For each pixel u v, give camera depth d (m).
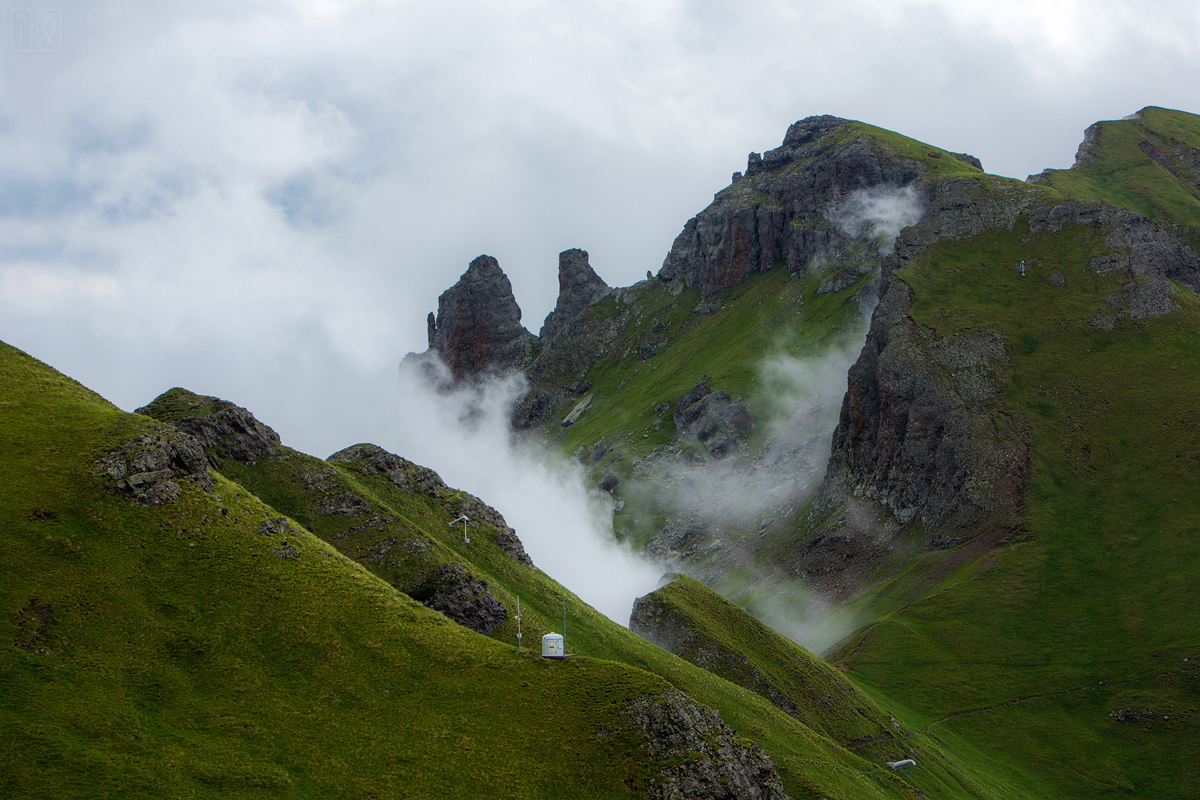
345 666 108.56
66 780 85.62
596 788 99.50
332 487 163.38
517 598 165.38
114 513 114.19
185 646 103.81
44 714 91.12
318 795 92.50
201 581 111.62
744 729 153.50
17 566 104.50
